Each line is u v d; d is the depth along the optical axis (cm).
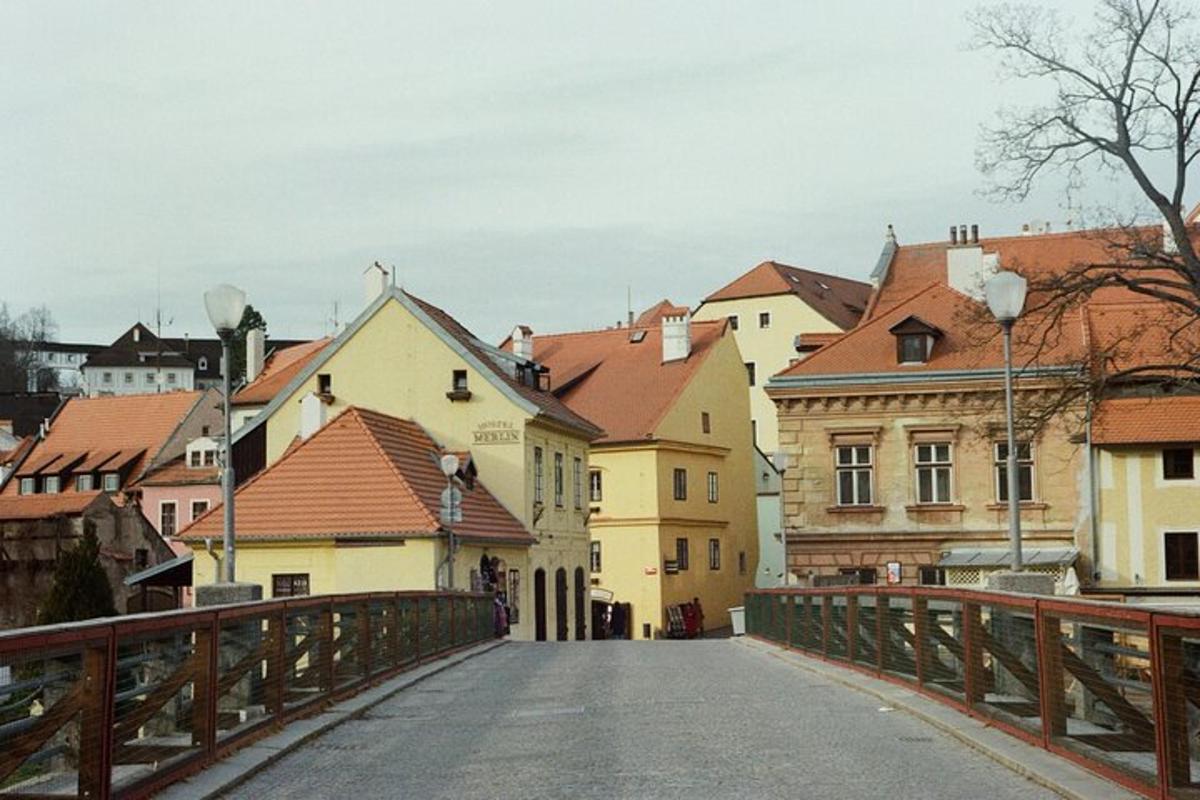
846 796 1052
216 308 1669
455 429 5059
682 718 1582
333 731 1534
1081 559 4644
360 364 5181
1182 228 3322
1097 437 4591
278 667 1464
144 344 16612
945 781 1112
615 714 1638
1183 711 862
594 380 6788
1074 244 6625
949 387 4862
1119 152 3353
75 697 885
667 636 6203
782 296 9619
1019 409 3903
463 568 4334
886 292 6644
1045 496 4756
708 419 6850
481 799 1077
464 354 5069
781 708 1677
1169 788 888
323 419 5009
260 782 1177
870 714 1595
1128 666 973
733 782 1124
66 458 8362
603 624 6266
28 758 814
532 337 7175
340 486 4281
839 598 2289
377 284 6009
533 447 5144
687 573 6538
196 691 1166
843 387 4966
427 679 2238
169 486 7712
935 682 1645
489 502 4866
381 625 2080
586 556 5841
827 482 4994
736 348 7312
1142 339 4691
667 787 1107
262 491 4316
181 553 7581
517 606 4903
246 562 4238
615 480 6334
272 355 8794
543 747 1362
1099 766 1054
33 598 5984
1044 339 3497
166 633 1073
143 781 1023
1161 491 4575
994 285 1731
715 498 6894
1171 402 4622
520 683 2131
